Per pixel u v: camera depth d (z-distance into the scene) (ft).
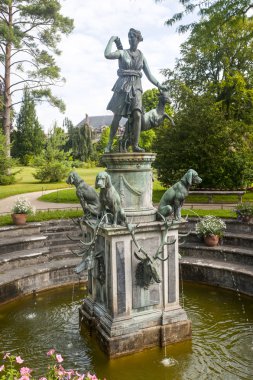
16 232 36.24
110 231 18.85
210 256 33.88
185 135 67.82
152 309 20.77
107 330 19.66
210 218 35.47
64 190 79.61
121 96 20.72
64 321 24.50
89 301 22.91
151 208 21.20
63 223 40.09
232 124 70.23
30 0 94.32
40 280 30.71
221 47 86.89
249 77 91.86
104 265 20.62
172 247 21.16
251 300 28.04
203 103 68.90
